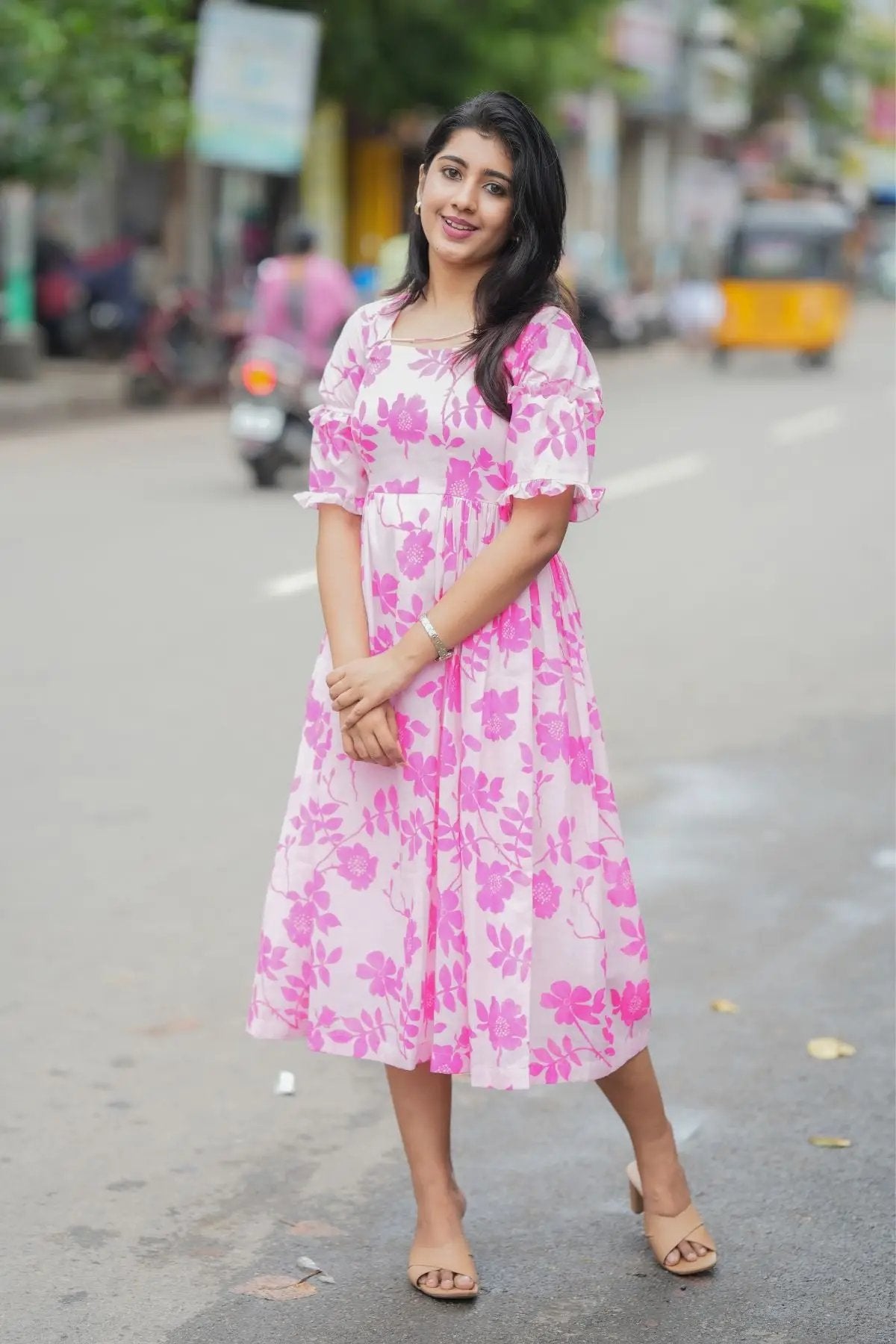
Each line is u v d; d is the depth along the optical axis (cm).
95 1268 445
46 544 1436
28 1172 493
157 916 679
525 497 408
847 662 1116
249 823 786
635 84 3962
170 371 2617
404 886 421
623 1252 456
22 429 2316
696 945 664
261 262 3800
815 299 3800
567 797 420
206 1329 419
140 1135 515
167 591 1252
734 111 6800
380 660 411
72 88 2278
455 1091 547
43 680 1012
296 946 433
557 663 420
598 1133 521
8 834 766
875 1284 440
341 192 4206
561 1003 420
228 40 2844
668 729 957
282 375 1750
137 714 950
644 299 4506
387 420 417
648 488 1880
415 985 420
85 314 3152
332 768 427
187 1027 586
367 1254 455
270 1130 520
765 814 818
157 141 2406
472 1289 433
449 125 414
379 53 3150
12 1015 592
